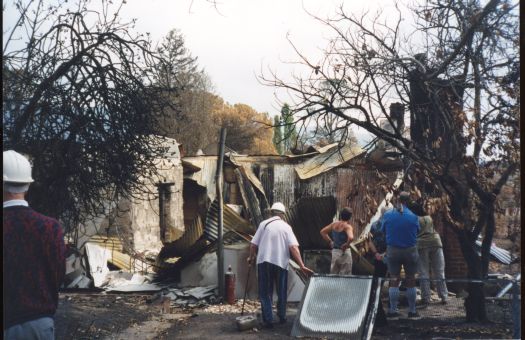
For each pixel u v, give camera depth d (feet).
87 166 30.25
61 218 31.76
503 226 30.48
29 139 28.86
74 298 40.75
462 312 33.53
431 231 37.29
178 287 44.65
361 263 45.55
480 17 27.66
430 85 30.37
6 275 12.67
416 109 31.19
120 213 55.88
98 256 47.21
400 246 31.99
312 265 45.55
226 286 40.14
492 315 29.96
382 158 36.11
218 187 43.70
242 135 167.94
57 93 29.12
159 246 63.41
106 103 30.04
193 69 124.16
